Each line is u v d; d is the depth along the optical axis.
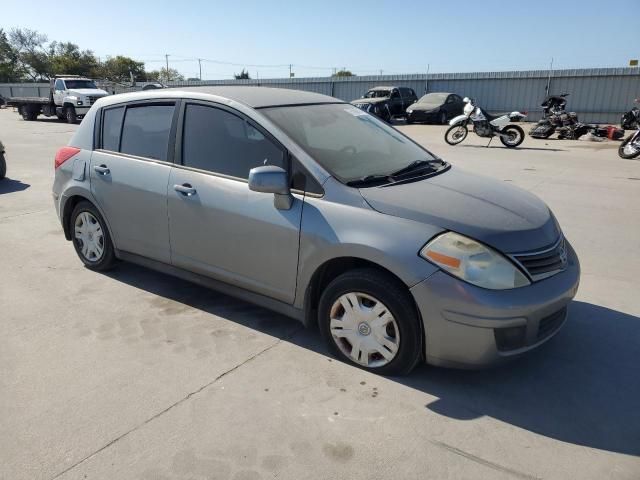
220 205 3.54
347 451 2.53
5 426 2.71
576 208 7.23
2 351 3.44
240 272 3.59
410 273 2.81
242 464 2.45
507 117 14.33
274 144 3.38
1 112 33.97
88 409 2.84
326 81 32.31
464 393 3.00
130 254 4.39
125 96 4.38
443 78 28.45
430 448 2.56
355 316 3.14
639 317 3.96
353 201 3.07
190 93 3.90
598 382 3.13
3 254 5.34
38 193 8.23
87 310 4.05
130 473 2.39
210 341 3.58
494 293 2.73
